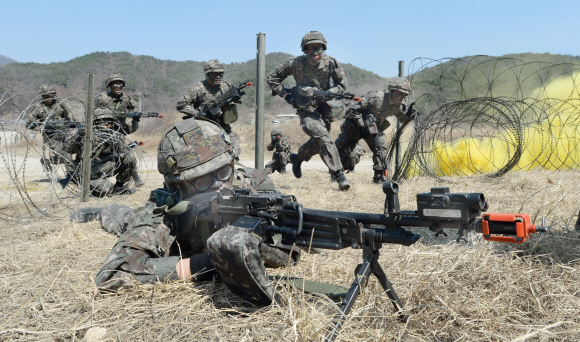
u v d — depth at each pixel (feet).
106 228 16.01
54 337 7.82
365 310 8.01
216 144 9.70
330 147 24.06
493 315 8.00
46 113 27.84
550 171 27.43
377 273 7.56
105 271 9.21
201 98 26.14
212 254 7.81
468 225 6.19
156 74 577.43
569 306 8.20
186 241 10.78
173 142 9.73
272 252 9.99
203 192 9.74
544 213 14.52
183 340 7.47
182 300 8.91
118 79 28.27
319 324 7.06
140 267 9.43
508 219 5.80
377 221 7.11
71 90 481.87
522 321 7.80
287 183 29.32
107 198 24.90
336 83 25.46
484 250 10.92
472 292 8.71
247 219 8.26
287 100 25.48
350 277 10.08
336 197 21.67
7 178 34.01
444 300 8.41
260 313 8.15
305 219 7.91
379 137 27.25
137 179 29.30
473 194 6.01
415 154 26.20
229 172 9.96
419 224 6.69
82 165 23.52
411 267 10.44
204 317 8.29
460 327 7.66
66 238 15.02
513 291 8.88
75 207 21.86
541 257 10.68
